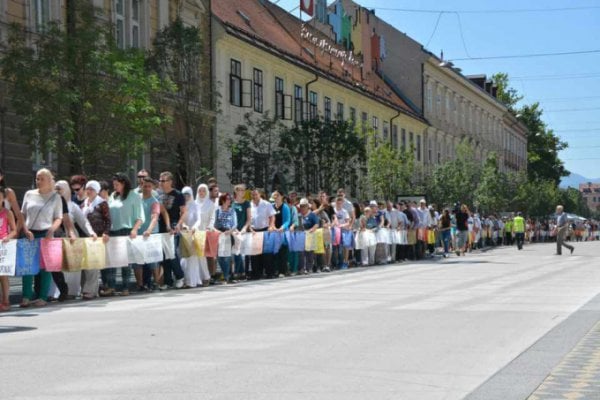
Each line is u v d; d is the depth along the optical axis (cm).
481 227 4778
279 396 602
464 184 5322
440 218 3516
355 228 2680
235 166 3066
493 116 9156
